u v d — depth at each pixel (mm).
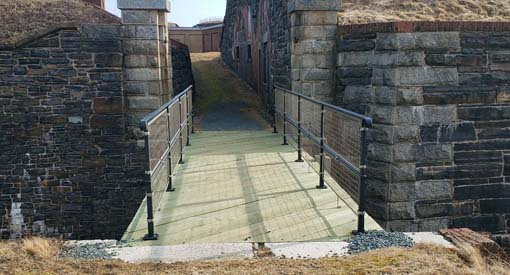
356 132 4723
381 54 7992
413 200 7938
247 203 5703
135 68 9953
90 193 10352
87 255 4016
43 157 10102
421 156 7883
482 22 7762
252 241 4516
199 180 6836
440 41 7703
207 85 17578
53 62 9781
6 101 9812
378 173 8109
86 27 9719
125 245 4406
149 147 4496
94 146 10188
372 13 10055
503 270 3732
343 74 9094
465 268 3625
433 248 4020
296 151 8812
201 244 4301
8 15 12805
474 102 7902
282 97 10477
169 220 5145
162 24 10086
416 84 7750
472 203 8070
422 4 10312
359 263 3709
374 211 8203
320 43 9500
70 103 9969
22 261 3855
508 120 8039
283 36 11133
